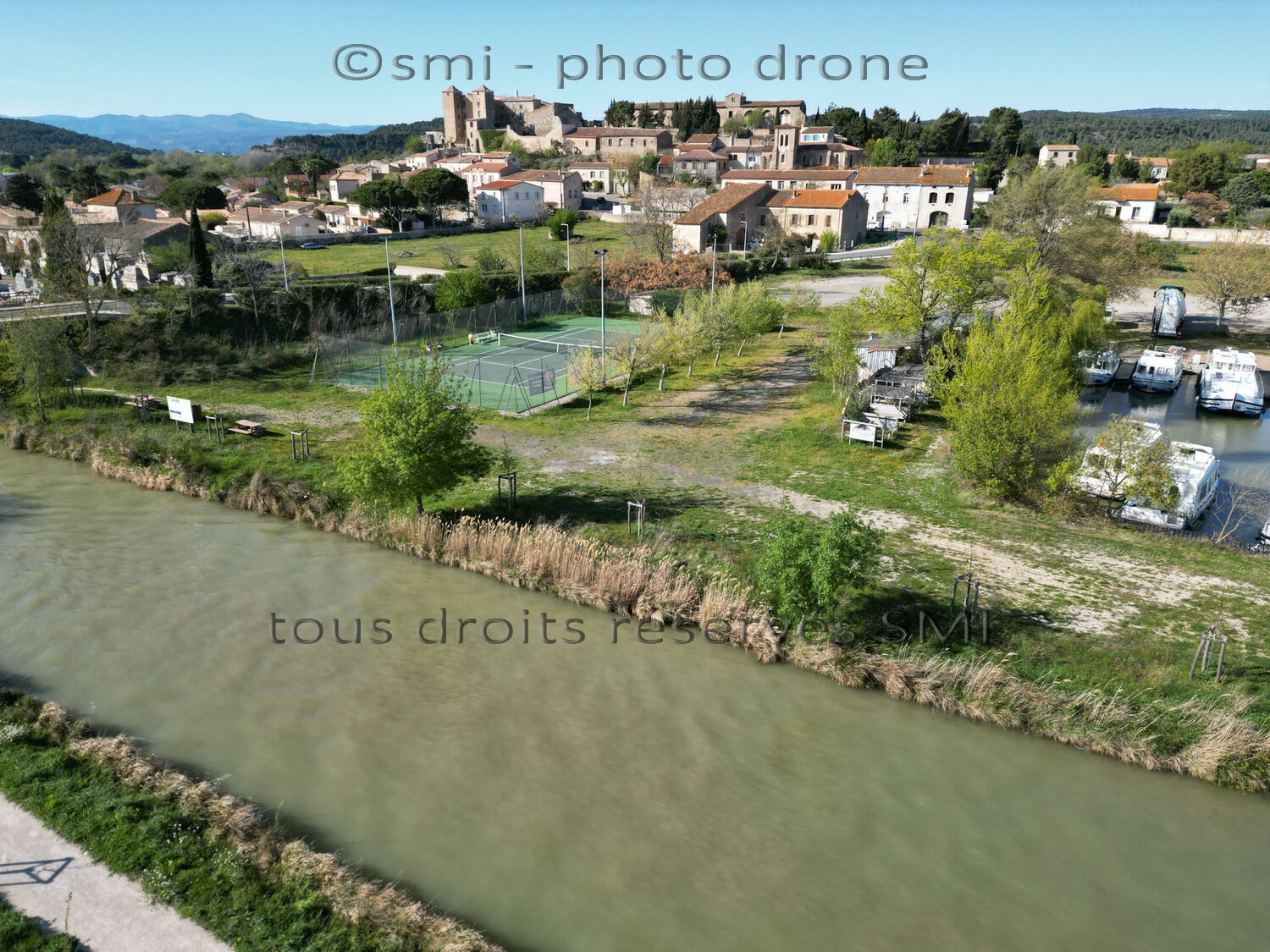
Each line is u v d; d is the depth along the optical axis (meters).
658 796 15.81
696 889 13.67
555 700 18.78
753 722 18.19
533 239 102.12
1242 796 16.12
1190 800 16.03
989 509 28.06
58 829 13.89
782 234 96.75
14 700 17.86
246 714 17.92
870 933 12.93
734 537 25.42
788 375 46.94
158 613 22.14
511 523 26.30
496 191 118.31
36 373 36.81
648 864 14.16
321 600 23.11
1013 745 17.58
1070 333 39.22
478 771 16.36
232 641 20.83
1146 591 22.30
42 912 12.13
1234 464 34.34
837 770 16.70
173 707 18.09
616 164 150.12
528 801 15.57
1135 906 13.54
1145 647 19.34
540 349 54.94
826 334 57.09
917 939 12.84
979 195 122.06
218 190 117.88
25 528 27.34
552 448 34.22
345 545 26.72
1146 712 17.58
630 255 83.69
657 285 70.88
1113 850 14.77
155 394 42.09
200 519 28.55
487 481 30.12
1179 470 28.55
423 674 19.62
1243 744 16.55
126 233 72.12
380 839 14.51
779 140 133.88
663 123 176.62
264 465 31.73
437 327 59.16
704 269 72.50
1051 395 27.98
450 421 26.33
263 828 14.41
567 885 13.66
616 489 29.53
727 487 29.78
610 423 37.94
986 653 19.67
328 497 28.91
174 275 64.25
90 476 32.44
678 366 44.06
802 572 20.12
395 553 26.14
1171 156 158.62
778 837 14.87
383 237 102.75
